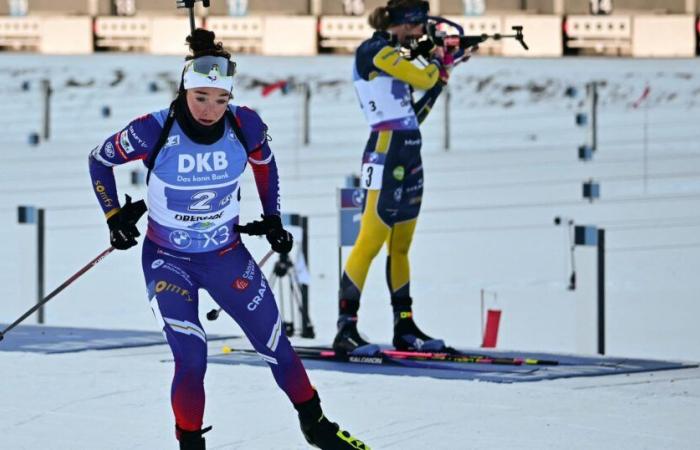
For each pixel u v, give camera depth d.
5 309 35.75
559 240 46.97
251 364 24.72
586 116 78.19
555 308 35.69
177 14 141.00
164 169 15.58
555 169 65.88
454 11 134.88
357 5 137.50
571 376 23.23
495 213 53.41
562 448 17.50
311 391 15.95
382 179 25.39
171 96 99.12
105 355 25.80
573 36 125.31
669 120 83.19
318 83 101.62
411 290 38.91
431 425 18.98
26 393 21.53
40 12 145.38
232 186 15.90
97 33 137.38
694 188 58.53
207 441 18.11
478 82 99.12
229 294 15.94
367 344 25.17
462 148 75.19
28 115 92.75
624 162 67.62
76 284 40.12
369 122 25.73
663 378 23.08
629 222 50.56
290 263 32.09
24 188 63.09
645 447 17.52
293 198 58.09
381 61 25.12
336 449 15.86
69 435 18.50
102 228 51.31
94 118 91.00
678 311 34.97
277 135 81.38
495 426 18.88
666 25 123.62
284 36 132.25
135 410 20.22
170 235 15.92
